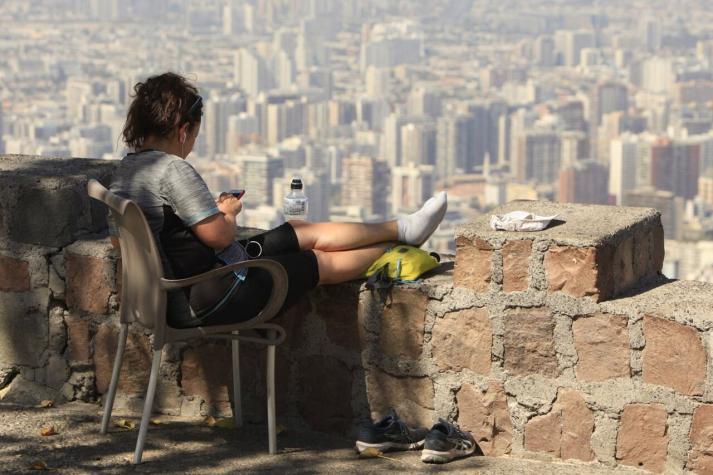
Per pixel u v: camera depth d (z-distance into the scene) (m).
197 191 4.62
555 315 4.64
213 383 5.51
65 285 5.66
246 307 4.68
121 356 5.11
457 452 4.80
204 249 4.66
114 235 5.37
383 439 4.89
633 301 4.55
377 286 4.99
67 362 5.71
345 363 5.18
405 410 5.06
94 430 5.24
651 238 5.00
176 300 4.63
